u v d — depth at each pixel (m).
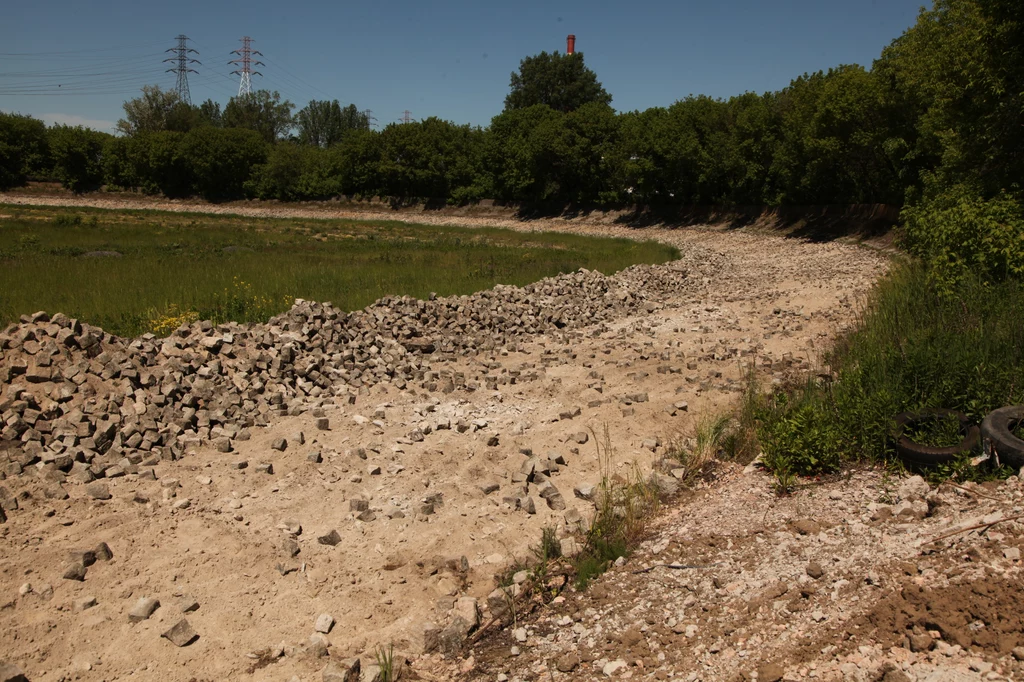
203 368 10.02
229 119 114.19
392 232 51.62
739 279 25.59
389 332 13.73
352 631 5.51
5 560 5.98
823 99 39.22
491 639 5.43
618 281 21.42
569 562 6.34
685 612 5.26
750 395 9.34
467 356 13.45
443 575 6.22
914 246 17.05
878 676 4.17
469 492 7.66
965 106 18.72
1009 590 4.46
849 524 5.93
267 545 6.48
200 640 5.29
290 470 8.05
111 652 5.10
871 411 7.48
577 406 10.21
